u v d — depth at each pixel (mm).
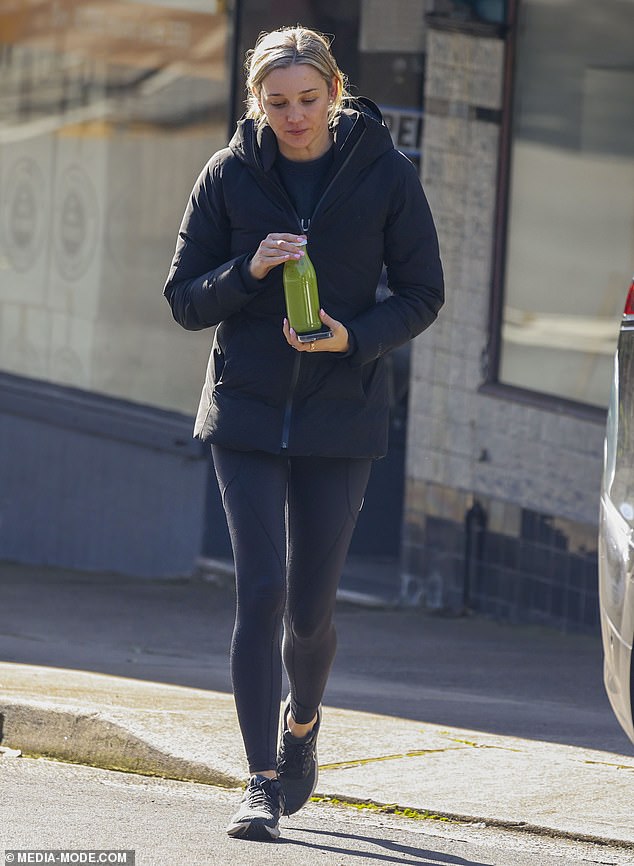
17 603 28594
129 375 33000
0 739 16125
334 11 29844
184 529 31938
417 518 29141
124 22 32719
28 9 34531
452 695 20703
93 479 33469
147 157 32531
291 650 12914
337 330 12141
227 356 12672
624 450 12297
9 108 34969
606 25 26203
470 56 27766
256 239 12539
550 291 27172
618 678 12109
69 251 34062
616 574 12117
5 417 34875
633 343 12430
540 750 15750
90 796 14016
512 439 27438
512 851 12672
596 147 26453
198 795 14227
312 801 13938
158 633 26281
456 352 28375
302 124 12117
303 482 12758
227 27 30828
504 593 27750
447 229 28375
